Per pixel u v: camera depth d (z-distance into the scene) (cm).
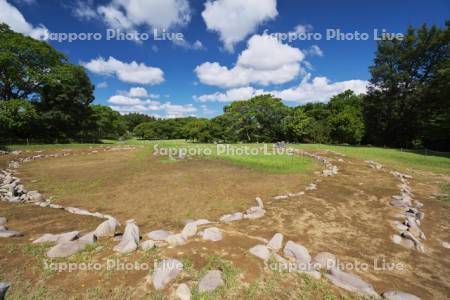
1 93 2444
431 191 752
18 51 2333
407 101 2536
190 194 719
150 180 909
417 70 2569
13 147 1903
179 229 462
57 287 253
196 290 248
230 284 261
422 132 2383
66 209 567
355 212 553
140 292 247
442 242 421
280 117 3506
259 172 1043
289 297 251
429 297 277
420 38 2492
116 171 1105
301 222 486
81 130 3244
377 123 2820
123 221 510
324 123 3266
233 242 360
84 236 362
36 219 489
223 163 1294
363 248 389
